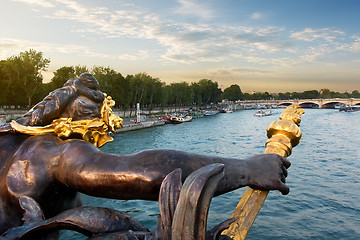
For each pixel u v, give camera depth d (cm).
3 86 4816
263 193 121
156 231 94
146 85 7569
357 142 4041
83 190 117
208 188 86
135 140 4659
